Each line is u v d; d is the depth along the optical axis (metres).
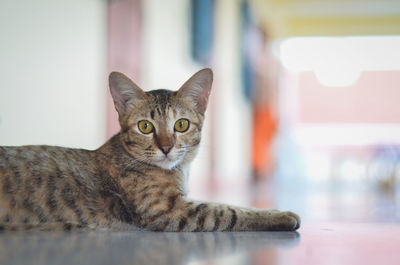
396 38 4.20
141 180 0.74
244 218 0.72
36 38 1.06
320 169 4.07
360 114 4.35
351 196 1.55
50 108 1.10
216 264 0.54
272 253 0.58
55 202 0.71
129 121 0.77
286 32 4.23
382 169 2.51
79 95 1.20
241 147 2.96
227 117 2.58
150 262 0.54
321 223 0.82
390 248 0.62
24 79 1.03
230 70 2.68
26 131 1.03
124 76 0.78
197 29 1.99
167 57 1.74
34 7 1.05
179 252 0.58
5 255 0.56
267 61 3.64
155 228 0.72
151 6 1.55
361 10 3.75
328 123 4.39
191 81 0.79
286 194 1.66
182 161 0.78
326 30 4.13
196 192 1.55
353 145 4.13
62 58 1.14
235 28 2.81
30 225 0.70
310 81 4.43
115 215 0.74
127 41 1.36
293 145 3.73
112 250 0.59
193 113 0.79
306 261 0.56
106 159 0.76
